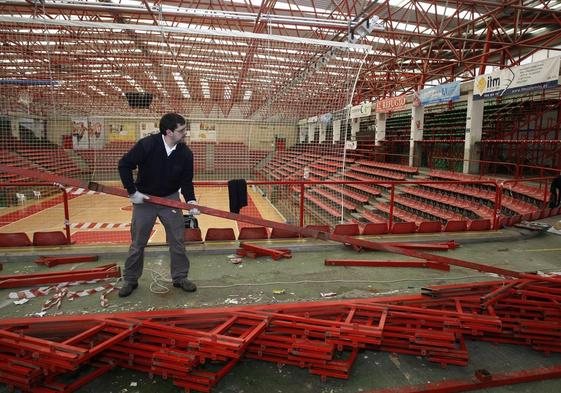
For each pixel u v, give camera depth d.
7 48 6.79
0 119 8.31
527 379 2.94
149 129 9.23
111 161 9.46
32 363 2.57
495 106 16.11
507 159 16.28
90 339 2.99
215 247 5.49
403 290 4.20
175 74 8.12
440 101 14.42
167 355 2.73
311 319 3.16
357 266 5.01
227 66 8.35
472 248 6.05
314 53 7.41
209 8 13.98
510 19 16.36
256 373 2.95
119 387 2.73
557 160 14.81
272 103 9.09
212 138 9.09
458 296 3.79
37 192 15.84
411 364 3.10
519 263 5.30
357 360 3.14
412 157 18.20
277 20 5.68
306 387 2.78
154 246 5.41
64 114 8.92
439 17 17.28
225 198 15.05
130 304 3.66
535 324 3.36
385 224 6.59
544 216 8.76
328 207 12.63
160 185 3.62
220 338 2.80
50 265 4.78
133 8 5.29
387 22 16.88
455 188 13.44
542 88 10.05
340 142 7.30
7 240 5.38
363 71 22.41
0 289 3.97
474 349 3.35
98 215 14.57
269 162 9.66
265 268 4.85
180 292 3.97
